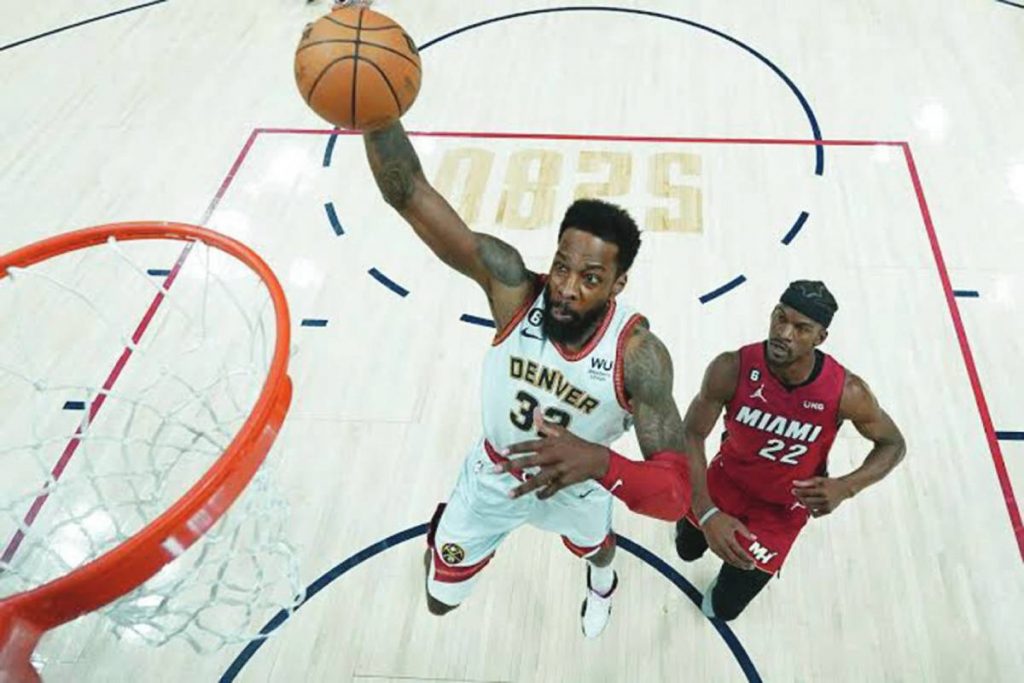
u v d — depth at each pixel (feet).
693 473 9.01
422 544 12.14
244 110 20.13
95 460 12.61
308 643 11.08
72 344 14.75
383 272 16.08
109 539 10.18
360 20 7.06
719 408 9.12
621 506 12.59
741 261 15.98
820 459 9.25
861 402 8.68
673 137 18.81
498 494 8.93
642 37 22.07
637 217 16.88
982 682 10.61
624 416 7.95
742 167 17.99
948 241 16.21
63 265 16.22
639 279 15.70
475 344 14.83
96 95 20.81
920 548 11.91
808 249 16.19
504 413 8.18
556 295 7.12
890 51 21.25
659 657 10.98
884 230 16.49
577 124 19.27
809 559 11.87
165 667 10.81
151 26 23.29
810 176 17.71
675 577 11.77
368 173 18.26
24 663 5.64
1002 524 12.12
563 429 6.75
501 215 17.02
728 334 14.73
